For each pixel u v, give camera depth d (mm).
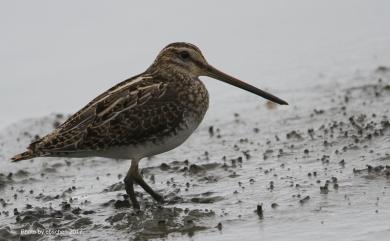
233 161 16938
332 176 15211
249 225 13445
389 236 12320
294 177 15508
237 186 15484
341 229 12805
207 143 19078
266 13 29969
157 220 13922
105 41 28719
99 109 15305
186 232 13445
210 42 27719
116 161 18688
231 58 26172
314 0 30797
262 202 14445
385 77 22047
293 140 18047
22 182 17625
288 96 21922
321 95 21438
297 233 12883
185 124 15719
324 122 19094
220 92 23406
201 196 15195
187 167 17000
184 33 28734
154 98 15492
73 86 25562
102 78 25859
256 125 19891
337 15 28859
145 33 28953
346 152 16516
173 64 16078
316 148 17172
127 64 26625
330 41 26391
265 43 27078
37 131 22141
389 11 28484
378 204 13602
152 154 15688
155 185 16297
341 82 22297
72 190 16688
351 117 18469
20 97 25188
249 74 24531
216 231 13352
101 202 15625
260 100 22094
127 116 15250
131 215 14367
